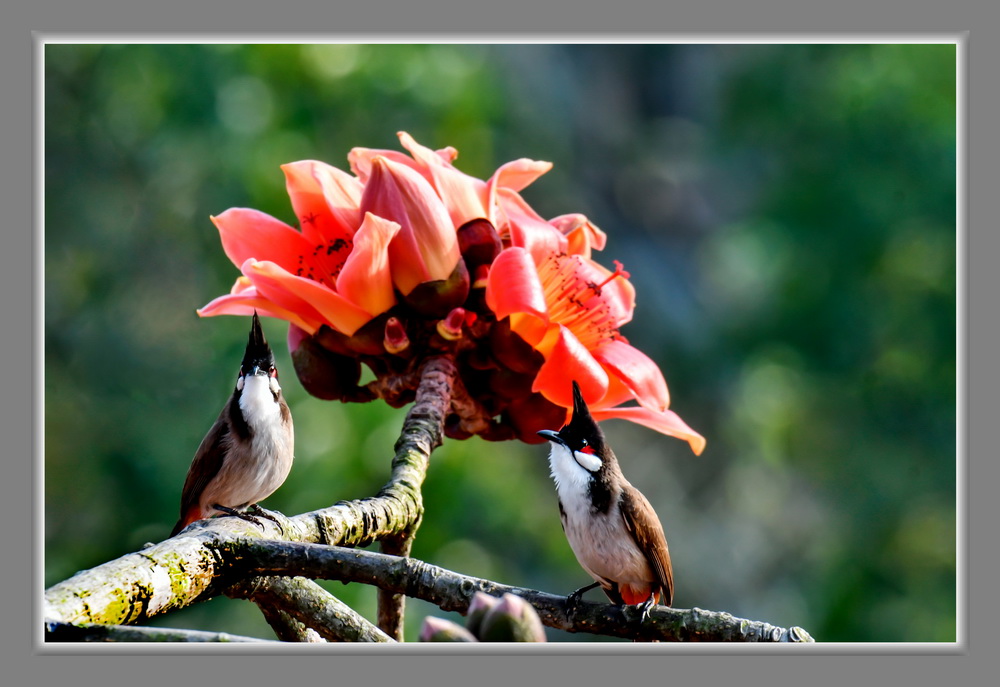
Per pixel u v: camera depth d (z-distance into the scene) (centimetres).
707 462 1712
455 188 433
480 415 436
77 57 1247
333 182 426
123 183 1256
